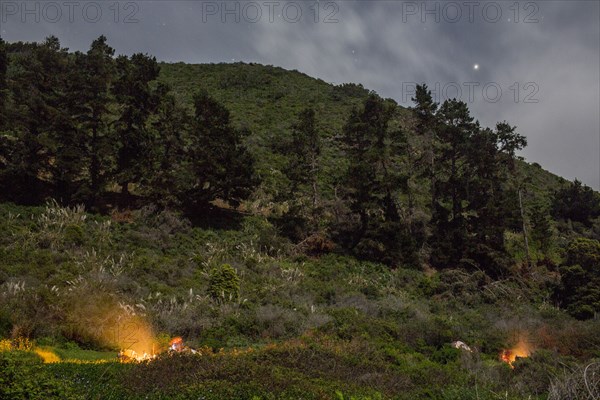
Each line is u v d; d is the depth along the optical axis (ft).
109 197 114.73
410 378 43.78
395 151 133.69
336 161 168.55
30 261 77.41
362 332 61.46
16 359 25.82
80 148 109.60
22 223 91.71
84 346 54.29
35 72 109.50
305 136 130.72
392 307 87.61
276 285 92.12
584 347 63.46
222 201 131.44
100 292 67.56
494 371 49.34
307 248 116.26
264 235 112.98
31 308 55.62
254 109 215.10
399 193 154.51
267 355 44.86
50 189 109.40
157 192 109.60
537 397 39.78
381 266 116.16
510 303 103.30
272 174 149.18
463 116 136.87
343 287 97.76
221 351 54.70
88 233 94.79
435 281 113.39
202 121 118.11
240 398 31.32
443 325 68.64
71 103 109.81
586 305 99.30
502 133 135.33
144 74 117.29
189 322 65.87
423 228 131.44
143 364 40.34
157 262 90.17
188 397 30.83
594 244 111.55
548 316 95.86
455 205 135.44
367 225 122.83
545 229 142.20
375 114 135.03
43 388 24.52
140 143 113.91
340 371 42.88
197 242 105.40
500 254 120.88
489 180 135.74
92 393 29.53
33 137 101.40
